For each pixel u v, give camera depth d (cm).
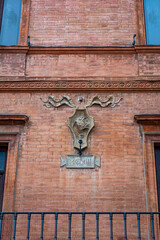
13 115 909
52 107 937
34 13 1052
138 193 848
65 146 898
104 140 902
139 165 876
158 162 898
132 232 816
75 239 814
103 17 1041
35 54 993
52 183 862
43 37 1020
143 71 967
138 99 940
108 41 1012
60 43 1012
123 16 1043
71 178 866
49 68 977
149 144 895
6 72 973
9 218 834
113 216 832
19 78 964
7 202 845
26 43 1018
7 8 1082
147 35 1042
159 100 939
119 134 907
